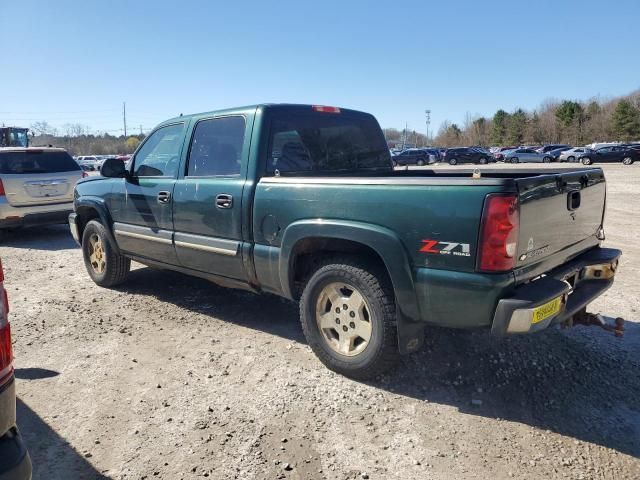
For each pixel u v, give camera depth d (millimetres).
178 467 2795
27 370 3947
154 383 3715
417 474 2727
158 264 5242
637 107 85625
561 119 89000
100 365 4020
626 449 2928
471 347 4066
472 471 2746
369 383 3646
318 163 4582
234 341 4445
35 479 2707
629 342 4297
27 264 7559
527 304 2844
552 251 3328
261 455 2881
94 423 3221
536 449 2924
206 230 4473
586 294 3557
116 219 5570
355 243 3543
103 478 2715
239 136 4297
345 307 3674
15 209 9016
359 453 2898
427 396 3477
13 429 2133
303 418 3234
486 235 2881
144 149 5309
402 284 3221
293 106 4473
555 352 4043
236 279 4383
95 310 5289
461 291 3000
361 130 5105
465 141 109688
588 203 3779
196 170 4648
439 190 3055
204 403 3428
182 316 5074
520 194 2900
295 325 4801
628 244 8422
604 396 3479
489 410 3314
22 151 9242
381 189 3301
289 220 3789
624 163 40875
